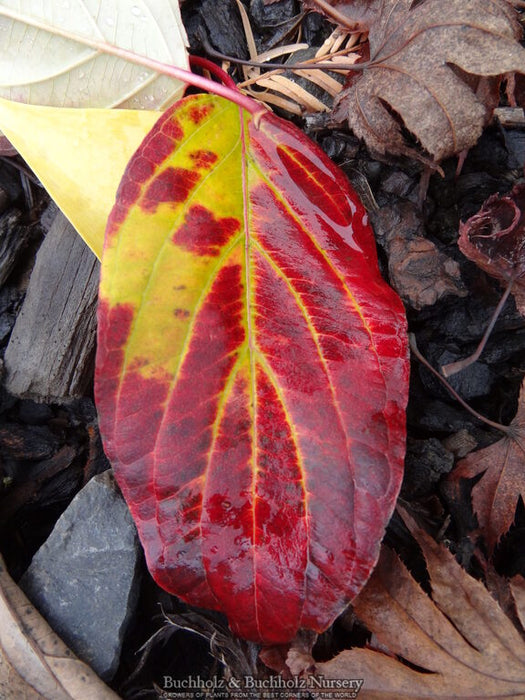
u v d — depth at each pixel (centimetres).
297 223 14
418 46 15
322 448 13
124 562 16
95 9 15
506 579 16
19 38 15
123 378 13
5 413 18
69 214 14
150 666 17
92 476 18
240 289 14
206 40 18
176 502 13
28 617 15
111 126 15
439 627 14
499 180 18
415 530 15
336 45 17
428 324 18
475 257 15
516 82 16
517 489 16
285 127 14
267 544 13
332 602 13
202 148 14
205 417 13
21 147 15
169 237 14
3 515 18
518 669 14
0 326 19
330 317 14
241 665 15
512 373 18
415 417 18
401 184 17
